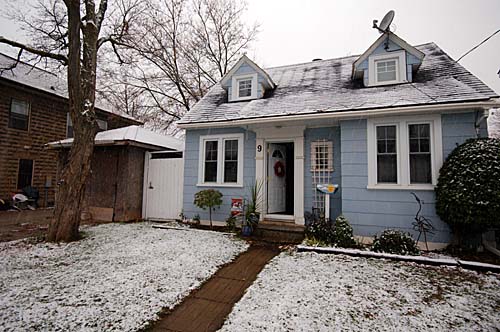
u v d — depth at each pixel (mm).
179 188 9469
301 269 4684
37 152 12961
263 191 8070
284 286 3986
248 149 8383
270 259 5410
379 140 6676
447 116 6105
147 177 9945
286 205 9359
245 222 7566
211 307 3475
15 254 5426
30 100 12742
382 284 4043
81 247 5973
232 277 4504
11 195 11898
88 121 6809
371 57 7648
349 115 6574
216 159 8805
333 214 7281
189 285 4062
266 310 3271
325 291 3797
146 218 9758
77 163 6688
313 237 6305
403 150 6375
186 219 8906
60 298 3512
